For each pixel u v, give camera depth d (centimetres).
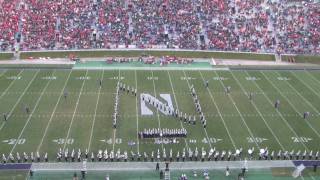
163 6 8000
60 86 5569
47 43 6994
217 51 7056
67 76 5947
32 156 3866
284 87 5741
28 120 4606
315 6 8319
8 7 7656
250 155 4000
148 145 4153
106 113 4822
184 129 4422
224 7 8075
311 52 7094
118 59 6644
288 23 7781
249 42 7288
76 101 5112
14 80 5728
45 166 3772
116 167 3781
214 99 5266
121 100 5175
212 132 4434
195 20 7731
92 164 3812
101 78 5900
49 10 7706
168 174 3681
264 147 4150
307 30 7612
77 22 7506
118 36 7244
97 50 6925
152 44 7125
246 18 7881
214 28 7581
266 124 4644
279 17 7950
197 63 6669
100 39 7156
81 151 4016
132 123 4594
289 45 7244
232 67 6481
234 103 5159
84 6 7862
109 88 5547
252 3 8288
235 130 4488
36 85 5578
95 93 5366
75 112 4825
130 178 3631
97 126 4519
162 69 6341
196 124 4600
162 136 4319
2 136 4253
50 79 5806
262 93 5497
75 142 4175
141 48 7031
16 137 4244
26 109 4800
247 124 4631
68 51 6869
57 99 5156
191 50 7038
